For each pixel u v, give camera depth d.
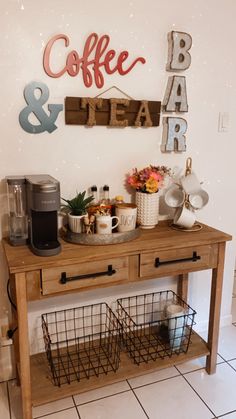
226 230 2.11
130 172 1.77
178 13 1.68
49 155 1.58
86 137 1.63
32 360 1.70
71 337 1.86
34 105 1.50
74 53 1.52
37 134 1.54
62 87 1.54
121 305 1.92
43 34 1.46
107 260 1.41
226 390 1.72
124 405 1.62
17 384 1.73
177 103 1.76
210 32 1.77
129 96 1.67
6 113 1.48
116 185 1.75
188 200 1.75
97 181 1.71
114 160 1.72
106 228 1.51
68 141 1.60
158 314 2.05
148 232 1.67
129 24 1.60
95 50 1.56
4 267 1.62
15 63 1.45
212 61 1.81
